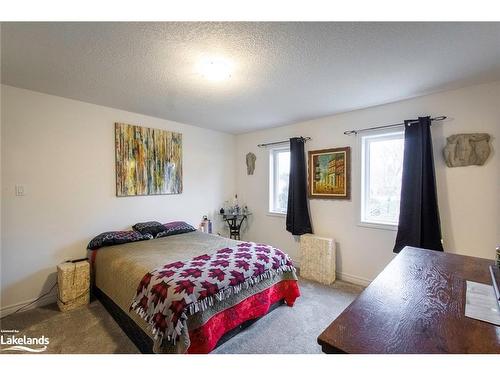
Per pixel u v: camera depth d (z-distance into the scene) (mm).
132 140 3262
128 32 1540
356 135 3168
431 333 811
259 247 2607
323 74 2141
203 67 2010
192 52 1782
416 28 1506
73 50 1749
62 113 2705
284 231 4031
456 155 2438
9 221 2396
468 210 2408
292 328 2148
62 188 2715
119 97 2719
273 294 2365
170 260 2238
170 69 2045
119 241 2814
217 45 1691
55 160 2664
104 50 1751
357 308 965
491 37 1591
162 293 1715
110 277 2359
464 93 2412
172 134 3711
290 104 2936
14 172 2418
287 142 3922
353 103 2895
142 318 1781
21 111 2449
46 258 2611
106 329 2131
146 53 1794
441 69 2043
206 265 2068
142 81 2291
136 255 2398
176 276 1845
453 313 926
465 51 1765
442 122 2539
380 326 849
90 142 2914
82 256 2861
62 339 1993
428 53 1795
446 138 2510
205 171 4215
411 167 2664
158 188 3549
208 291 1751
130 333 2000
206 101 2842
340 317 906
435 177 2545
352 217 3215
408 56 1839
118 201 3162
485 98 2311
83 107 2855
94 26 1476
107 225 3064
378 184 3113
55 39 1609
